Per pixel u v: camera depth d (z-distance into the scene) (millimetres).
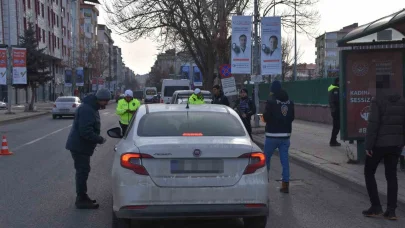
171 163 5336
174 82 33844
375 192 7059
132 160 5363
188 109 6617
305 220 6938
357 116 10656
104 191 8852
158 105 6996
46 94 65625
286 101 8562
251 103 12469
